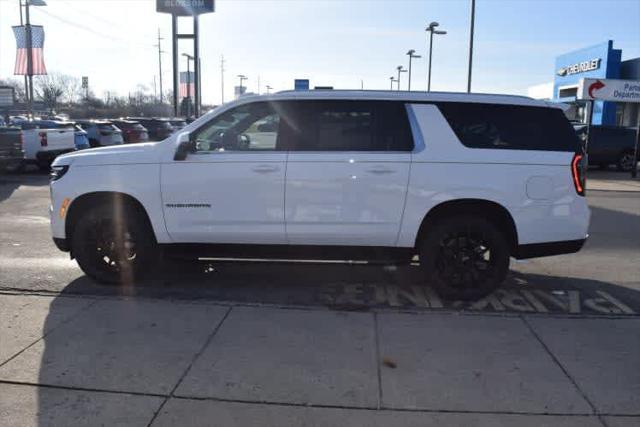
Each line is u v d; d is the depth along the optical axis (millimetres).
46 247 8164
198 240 5945
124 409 3639
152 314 5309
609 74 31766
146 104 97312
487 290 5812
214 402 3744
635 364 4379
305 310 5484
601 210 12664
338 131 5801
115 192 5961
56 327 4953
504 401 3801
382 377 4113
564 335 4934
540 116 5848
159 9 44906
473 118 5793
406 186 5680
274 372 4164
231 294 6004
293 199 5750
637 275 7059
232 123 5906
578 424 3541
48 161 19047
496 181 5664
